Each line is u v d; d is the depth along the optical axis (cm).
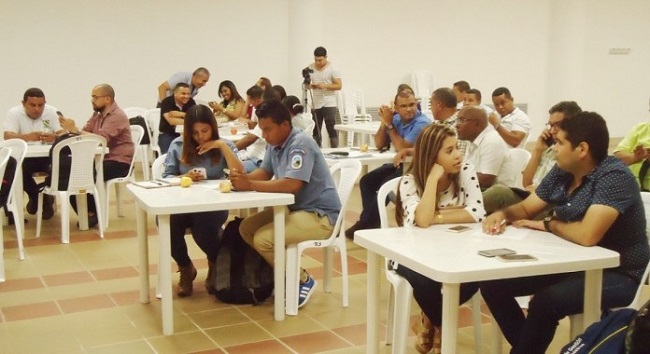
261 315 347
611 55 1162
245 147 528
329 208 351
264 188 334
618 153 396
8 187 416
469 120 382
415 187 278
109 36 838
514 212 267
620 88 1180
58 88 823
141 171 794
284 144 349
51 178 486
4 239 494
